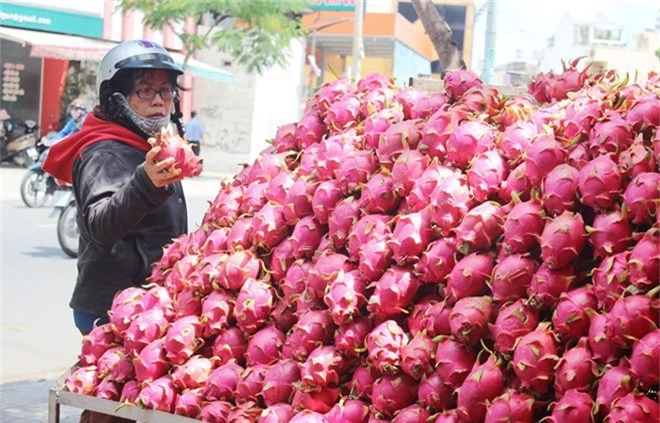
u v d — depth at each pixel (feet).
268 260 9.32
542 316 7.30
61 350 21.30
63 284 28.48
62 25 69.62
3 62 70.18
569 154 7.76
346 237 8.57
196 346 9.04
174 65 11.30
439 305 7.61
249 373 8.55
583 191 7.19
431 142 8.51
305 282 8.67
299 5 71.10
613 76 10.05
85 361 9.80
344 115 9.77
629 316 6.43
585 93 8.96
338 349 8.02
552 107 9.00
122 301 9.69
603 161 7.22
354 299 7.97
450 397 7.43
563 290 7.06
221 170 86.28
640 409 6.23
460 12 99.04
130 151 11.09
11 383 18.84
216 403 8.62
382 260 8.01
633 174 7.22
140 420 8.96
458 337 7.27
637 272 6.58
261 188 9.80
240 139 85.81
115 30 74.18
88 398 9.42
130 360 9.36
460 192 7.89
